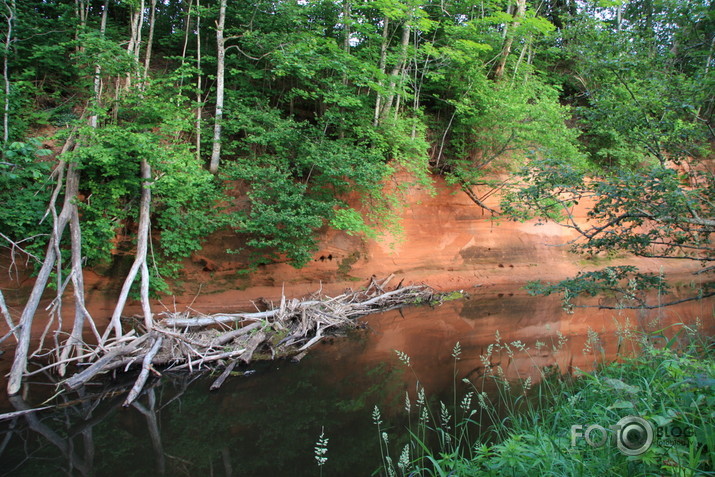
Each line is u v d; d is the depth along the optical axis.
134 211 10.17
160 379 7.59
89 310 10.09
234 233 12.36
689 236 5.19
